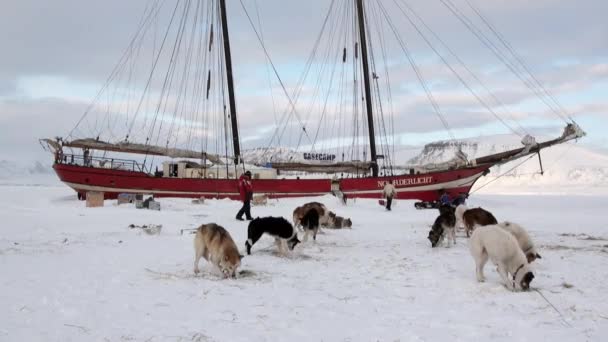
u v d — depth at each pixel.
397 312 6.02
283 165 31.56
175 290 7.04
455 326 5.39
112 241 12.10
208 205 23.91
